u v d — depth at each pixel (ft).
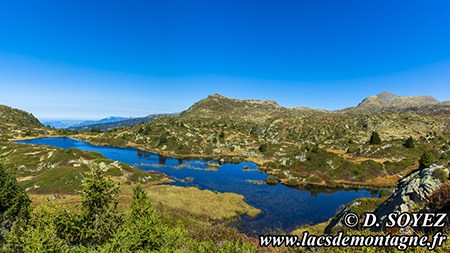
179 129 514.27
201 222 119.24
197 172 245.24
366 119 636.89
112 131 597.52
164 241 53.42
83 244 43.88
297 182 205.16
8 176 61.67
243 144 422.82
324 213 140.67
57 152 217.77
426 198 62.44
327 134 572.51
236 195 168.55
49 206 43.78
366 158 289.33
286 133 603.67
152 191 165.48
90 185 45.29
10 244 39.96
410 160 246.88
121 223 48.98
